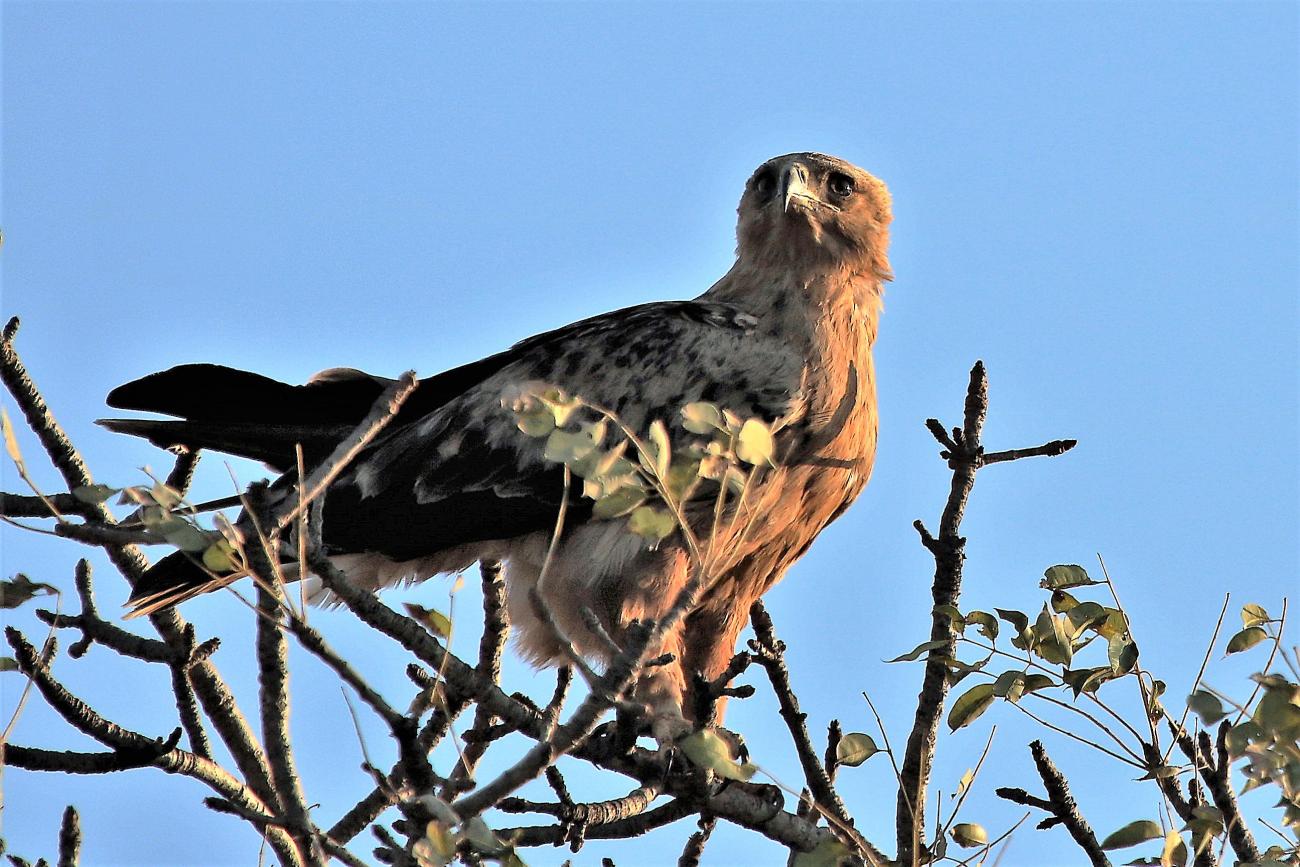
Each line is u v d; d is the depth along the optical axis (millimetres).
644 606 13828
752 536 14320
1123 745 9273
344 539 14562
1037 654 9438
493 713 8297
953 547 10438
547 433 8078
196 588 11164
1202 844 8430
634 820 9484
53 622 9602
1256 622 9203
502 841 7160
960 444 10672
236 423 14609
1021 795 9453
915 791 10078
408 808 7297
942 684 10180
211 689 10883
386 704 7371
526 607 14281
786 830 9977
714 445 8078
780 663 9945
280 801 9719
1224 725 8602
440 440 14672
